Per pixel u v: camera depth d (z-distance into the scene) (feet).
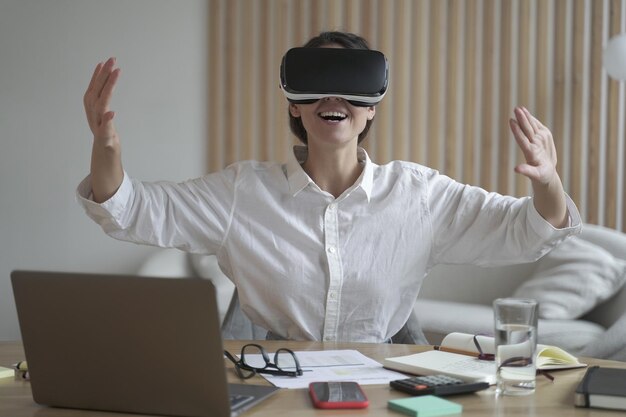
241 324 8.18
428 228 7.45
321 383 4.83
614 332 11.49
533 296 13.20
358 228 7.32
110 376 4.39
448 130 16.76
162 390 4.30
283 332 7.48
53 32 16.39
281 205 7.36
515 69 16.80
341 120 7.09
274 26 16.60
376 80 6.92
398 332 7.89
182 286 4.13
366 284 7.28
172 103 16.62
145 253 16.75
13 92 16.37
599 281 12.96
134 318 4.25
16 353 6.15
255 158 16.72
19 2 16.30
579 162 16.78
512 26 16.74
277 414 4.36
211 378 4.18
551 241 6.82
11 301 16.52
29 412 4.48
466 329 12.51
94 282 4.29
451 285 14.78
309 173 7.52
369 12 16.56
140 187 7.10
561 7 16.63
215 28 16.49
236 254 7.37
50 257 16.57
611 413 4.42
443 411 4.37
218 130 16.61
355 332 7.42
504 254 7.27
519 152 16.79
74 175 16.56
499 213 7.25
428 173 7.67
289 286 7.25
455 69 16.70
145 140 16.60
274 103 16.67
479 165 16.85
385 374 5.34
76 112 16.51
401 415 4.35
